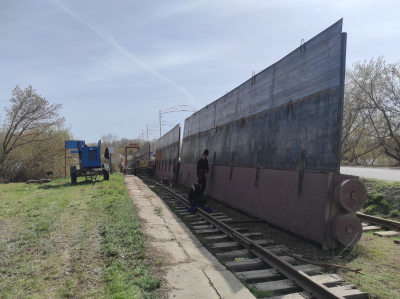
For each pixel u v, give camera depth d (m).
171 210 9.73
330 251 5.61
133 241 5.47
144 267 4.33
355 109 24.28
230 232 6.86
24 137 25.27
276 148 8.05
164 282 3.86
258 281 4.49
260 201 8.59
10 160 24.69
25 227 6.54
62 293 3.50
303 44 7.17
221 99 13.41
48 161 26.28
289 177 7.24
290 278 4.35
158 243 5.54
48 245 5.31
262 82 9.32
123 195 11.69
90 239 5.65
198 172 10.48
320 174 6.11
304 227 6.46
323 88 6.29
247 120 10.17
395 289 4.00
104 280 3.90
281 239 6.64
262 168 8.69
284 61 8.05
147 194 12.80
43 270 4.23
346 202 5.50
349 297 3.78
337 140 5.77
